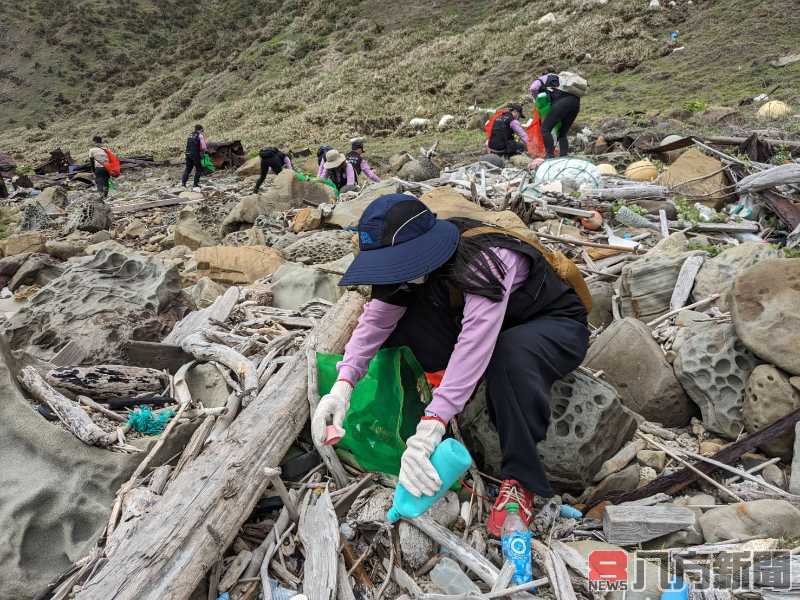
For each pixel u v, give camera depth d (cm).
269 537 237
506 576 216
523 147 1096
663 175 677
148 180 1719
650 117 1413
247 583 224
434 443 209
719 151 752
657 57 2320
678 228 548
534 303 244
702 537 242
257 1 7962
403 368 262
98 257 429
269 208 895
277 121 3127
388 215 222
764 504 240
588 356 336
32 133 5541
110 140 4544
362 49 4078
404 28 4200
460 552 226
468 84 2719
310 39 4759
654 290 393
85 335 362
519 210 573
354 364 248
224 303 401
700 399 306
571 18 2969
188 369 325
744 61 1984
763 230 535
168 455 269
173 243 909
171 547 207
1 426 250
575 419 259
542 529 247
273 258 603
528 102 2189
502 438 231
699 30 2416
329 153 1002
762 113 1266
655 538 241
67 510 236
